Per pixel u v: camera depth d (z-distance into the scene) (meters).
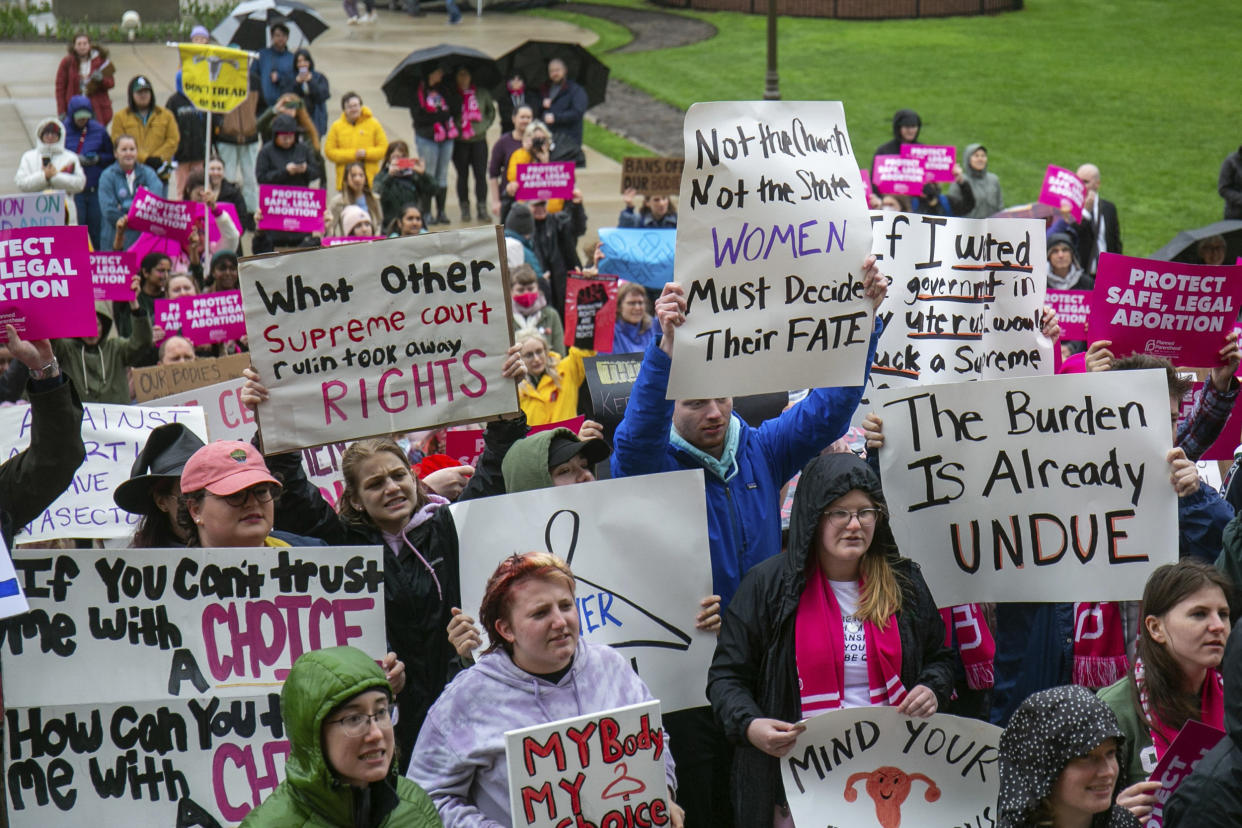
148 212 23.03
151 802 9.27
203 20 60.06
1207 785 7.96
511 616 8.50
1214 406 12.81
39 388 9.78
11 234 9.76
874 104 55.41
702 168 10.27
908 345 13.02
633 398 10.58
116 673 9.32
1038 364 13.10
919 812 9.38
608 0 74.94
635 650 10.30
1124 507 10.89
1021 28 67.81
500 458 11.36
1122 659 11.20
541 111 37.94
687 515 10.43
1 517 9.36
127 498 10.27
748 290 10.38
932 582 10.98
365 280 10.91
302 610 9.61
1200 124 53.97
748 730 9.34
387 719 7.50
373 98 49.94
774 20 42.12
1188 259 21.92
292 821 7.49
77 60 37.88
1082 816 7.76
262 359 10.83
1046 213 29.38
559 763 7.85
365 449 10.59
